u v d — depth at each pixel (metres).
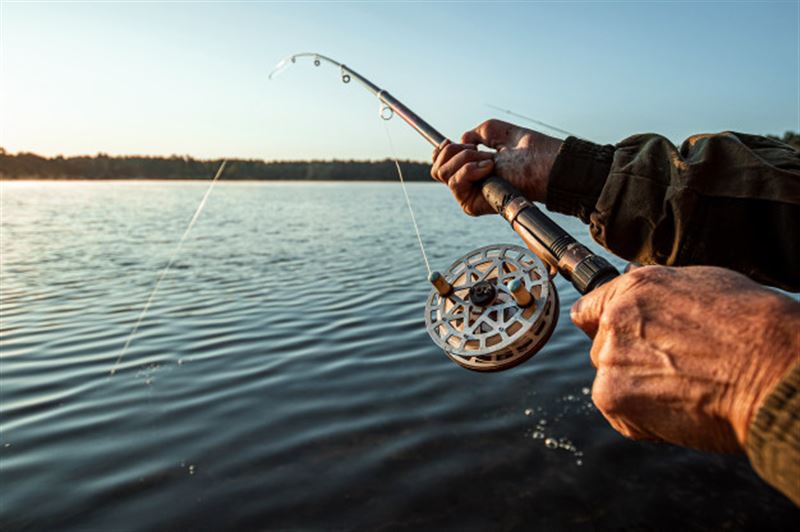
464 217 29.92
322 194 62.50
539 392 5.23
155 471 4.00
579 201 1.17
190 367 6.13
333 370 5.93
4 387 5.67
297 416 4.84
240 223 26.69
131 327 7.84
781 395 0.49
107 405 5.16
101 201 45.19
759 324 0.56
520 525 3.37
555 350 6.33
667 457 4.08
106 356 6.58
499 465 4.00
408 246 17.39
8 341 7.25
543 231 1.14
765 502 3.56
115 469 4.05
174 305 9.20
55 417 4.95
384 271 12.44
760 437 0.50
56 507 3.61
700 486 3.73
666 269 0.70
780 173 0.95
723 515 3.44
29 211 33.69
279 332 7.41
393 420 4.72
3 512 3.56
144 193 60.62
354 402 5.10
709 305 0.61
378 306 8.82
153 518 3.48
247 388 5.49
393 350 6.54
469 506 3.55
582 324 0.78
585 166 1.17
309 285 10.80
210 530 3.36
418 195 59.72
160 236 21.09
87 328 7.85
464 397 5.16
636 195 1.07
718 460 4.03
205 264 13.85
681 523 3.38
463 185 1.34
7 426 4.78
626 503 3.57
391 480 3.84
